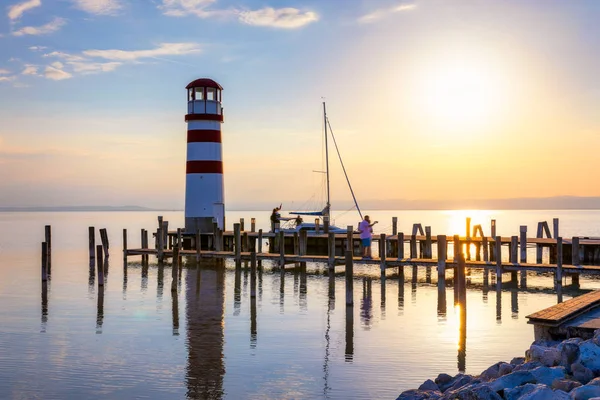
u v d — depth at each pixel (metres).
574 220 180.50
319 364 16.59
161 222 45.53
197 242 38.38
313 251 41.94
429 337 19.48
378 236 40.69
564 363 12.05
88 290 29.66
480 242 38.75
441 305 25.38
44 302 26.28
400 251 33.25
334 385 14.90
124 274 35.78
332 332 20.31
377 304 25.62
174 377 15.59
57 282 32.69
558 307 15.91
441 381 13.61
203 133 44.56
